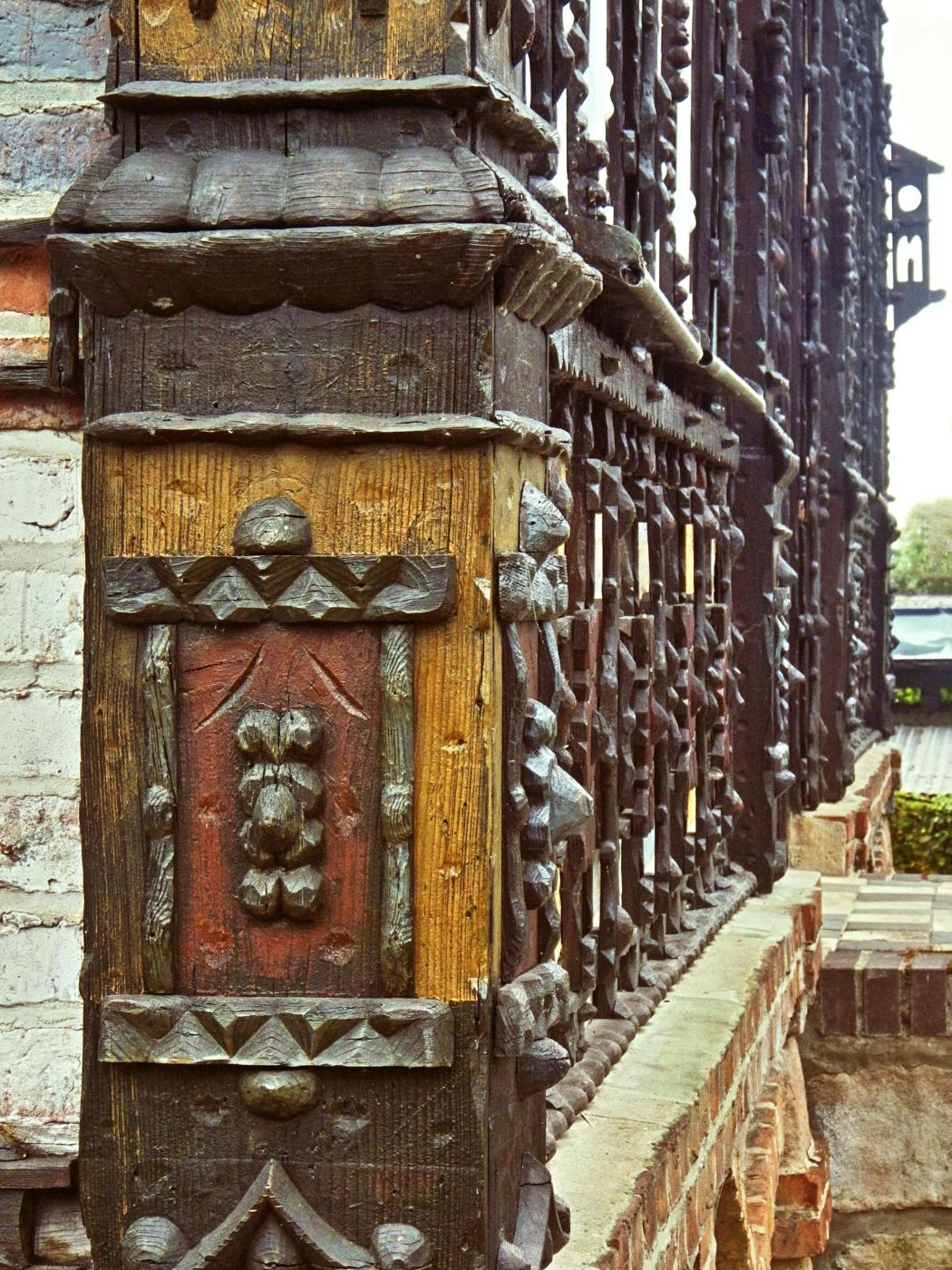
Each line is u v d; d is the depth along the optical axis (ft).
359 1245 5.37
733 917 13.94
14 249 6.05
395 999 5.35
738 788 15.34
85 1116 5.51
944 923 17.33
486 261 5.14
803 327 21.58
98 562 5.46
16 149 6.10
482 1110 5.33
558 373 7.80
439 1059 5.29
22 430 6.17
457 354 5.28
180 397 5.41
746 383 14.01
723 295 13.52
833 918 17.78
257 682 5.40
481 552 5.30
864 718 34.76
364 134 5.33
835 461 24.35
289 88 5.29
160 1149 5.46
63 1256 6.17
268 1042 5.34
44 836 6.21
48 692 6.21
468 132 5.33
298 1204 5.38
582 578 8.81
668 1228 8.06
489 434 5.22
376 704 5.35
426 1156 5.35
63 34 6.10
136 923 5.45
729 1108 10.19
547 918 6.16
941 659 49.08
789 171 19.67
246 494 5.38
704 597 12.91
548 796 5.69
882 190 37.27
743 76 14.11
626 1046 9.67
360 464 5.33
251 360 5.36
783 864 15.74
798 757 21.25
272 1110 5.36
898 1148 14.93
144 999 5.42
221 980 5.44
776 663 15.64
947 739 47.37
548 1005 5.75
